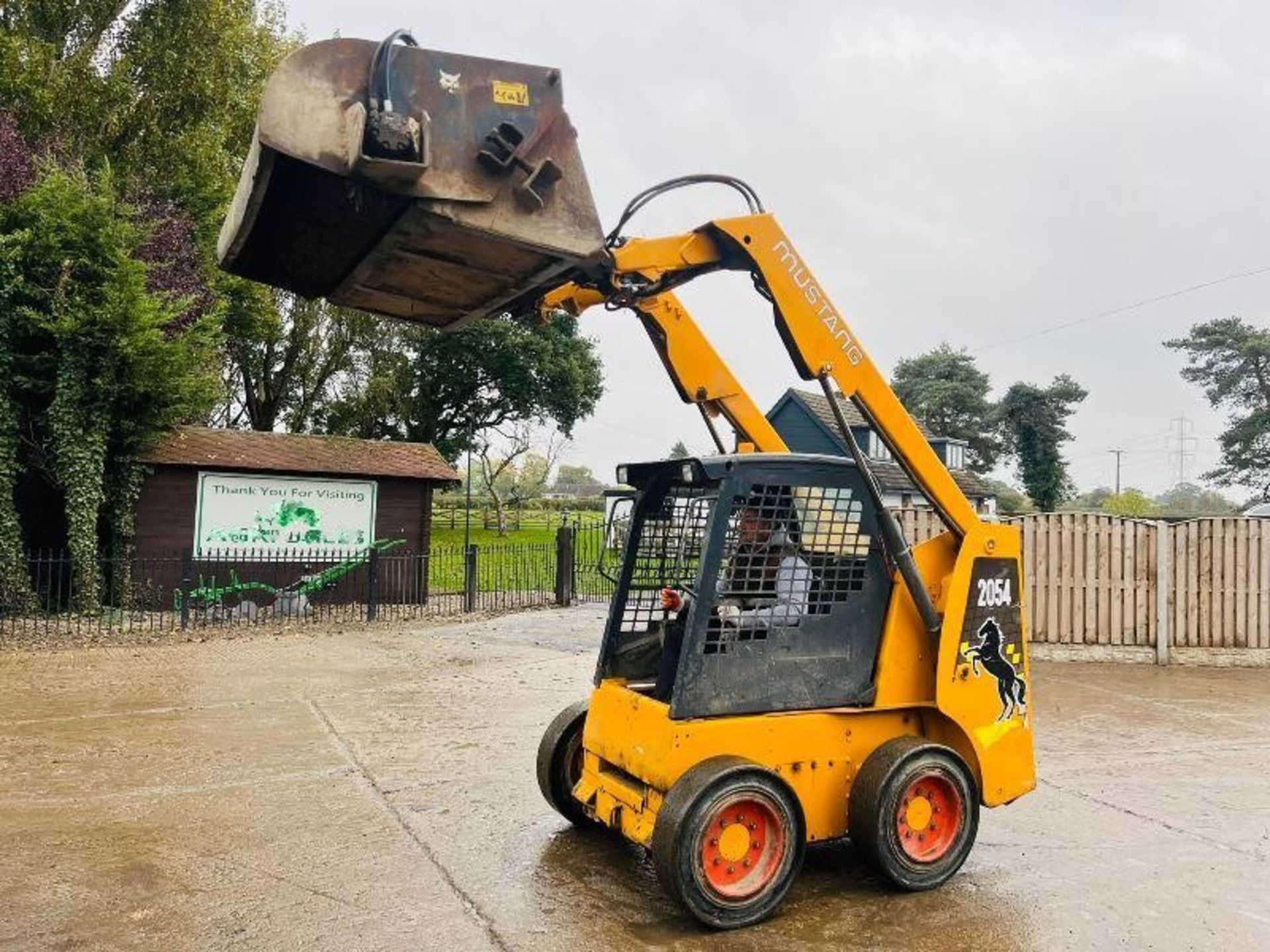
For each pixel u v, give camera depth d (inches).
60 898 159.5
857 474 176.2
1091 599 448.5
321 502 621.6
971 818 175.0
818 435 1091.3
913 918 158.6
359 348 1175.0
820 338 174.2
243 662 401.4
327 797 218.5
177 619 522.6
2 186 563.5
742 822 156.5
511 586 728.3
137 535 578.9
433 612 588.4
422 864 177.9
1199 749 280.2
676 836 147.9
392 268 149.8
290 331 1099.3
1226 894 170.7
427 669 392.2
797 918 157.6
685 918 156.7
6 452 525.7
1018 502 2144.4
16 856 178.4
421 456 679.1
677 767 156.2
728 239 170.4
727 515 163.8
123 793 218.5
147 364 540.4
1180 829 207.2
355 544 629.6
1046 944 149.6
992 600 182.5
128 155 782.5
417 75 129.9
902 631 178.1
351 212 142.6
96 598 534.3
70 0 783.1
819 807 169.0
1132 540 448.8
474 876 172.6
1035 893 169.9
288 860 178.7
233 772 237.3
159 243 684.7
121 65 781.3
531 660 417.7
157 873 171.2
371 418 1222.3
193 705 314.3
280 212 146.3
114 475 570.6
